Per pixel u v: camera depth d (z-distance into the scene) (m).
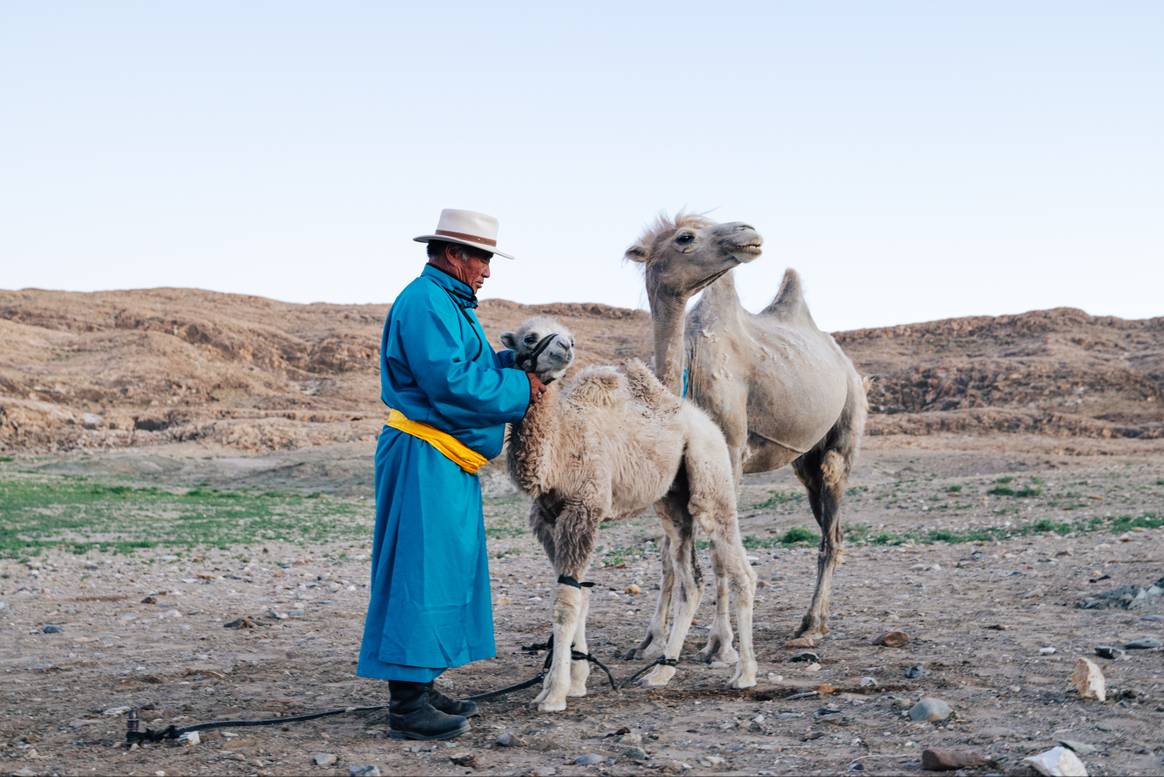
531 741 4.93
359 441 59.25
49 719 5.49
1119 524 14.62
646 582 11.99
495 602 10.65
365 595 11.79
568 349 5.26
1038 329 102.19
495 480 35.97
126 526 23.31
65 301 107.69
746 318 8.22
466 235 5.19
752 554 14.39
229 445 59.62
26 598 11.24
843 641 7.49
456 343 5.01
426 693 5.10
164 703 5.89
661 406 6.01
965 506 19.12
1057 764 4.11
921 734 4.88
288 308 129.00
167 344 91.75
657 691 6.00
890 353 103.62
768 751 4.72
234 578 13.67
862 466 39.75
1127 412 72.94
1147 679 5.79
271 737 5.08
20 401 69.81
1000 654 6.60
